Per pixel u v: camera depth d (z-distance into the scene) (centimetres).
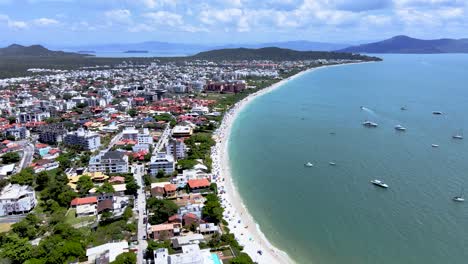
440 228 19150
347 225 19838
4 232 18962
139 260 16625
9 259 16288
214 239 18038
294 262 16825
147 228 19100
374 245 17912
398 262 16550
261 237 18938
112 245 17288
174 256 15388
